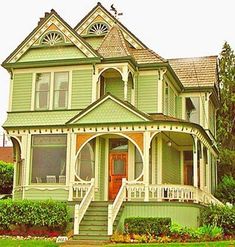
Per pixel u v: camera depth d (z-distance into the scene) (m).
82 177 24.97
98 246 18.27
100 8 29.22
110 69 26.00
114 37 26.75
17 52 27.16
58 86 26.45
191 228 21.23
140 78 26.80
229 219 22.69
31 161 25.44
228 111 41.81
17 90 26.98
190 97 30.97
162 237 20.00
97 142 25.20
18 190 25.64
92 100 25.75
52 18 27.00
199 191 23.95
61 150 25.14
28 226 22.38
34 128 25.58
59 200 24.06
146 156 22.91
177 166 28.80
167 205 21.88
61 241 19.58
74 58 26.17
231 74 42.69
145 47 28.42
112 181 25.25
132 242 19.47
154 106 26.27
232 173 38.91
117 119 23.61
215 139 35.56
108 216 20.39
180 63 33.25
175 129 23.17
